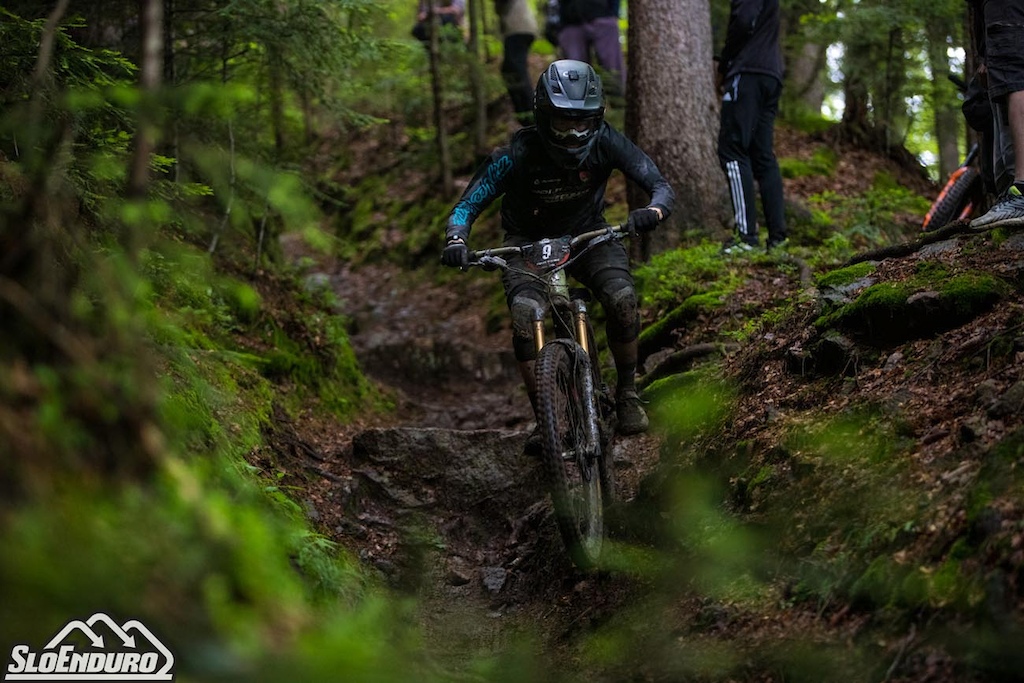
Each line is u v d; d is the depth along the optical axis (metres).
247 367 5.63
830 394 3.98
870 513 3.08
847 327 4.15
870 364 3.94
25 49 3.80
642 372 5.88
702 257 6.68
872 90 10.27
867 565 2.88
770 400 4.25
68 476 2.16
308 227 3.14
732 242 6.87
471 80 11.68
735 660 2.91
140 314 3.03
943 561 2.64
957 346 3.58
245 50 6.08
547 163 4.18
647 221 3.97
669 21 7.66
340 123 7.05
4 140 3.53
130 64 4.31
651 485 4.30
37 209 2.74
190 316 5.27
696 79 7.67
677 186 7.54
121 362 2.36
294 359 6.11
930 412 3.37
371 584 4.35
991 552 2.51
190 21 5.97
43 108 3.62
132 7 5.59
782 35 11.02
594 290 4.35
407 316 9.73
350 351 7.16
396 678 2.44
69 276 2.70
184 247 4.31
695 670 2.98
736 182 6.71
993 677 2.27
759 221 7.73
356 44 5.96
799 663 2.72
